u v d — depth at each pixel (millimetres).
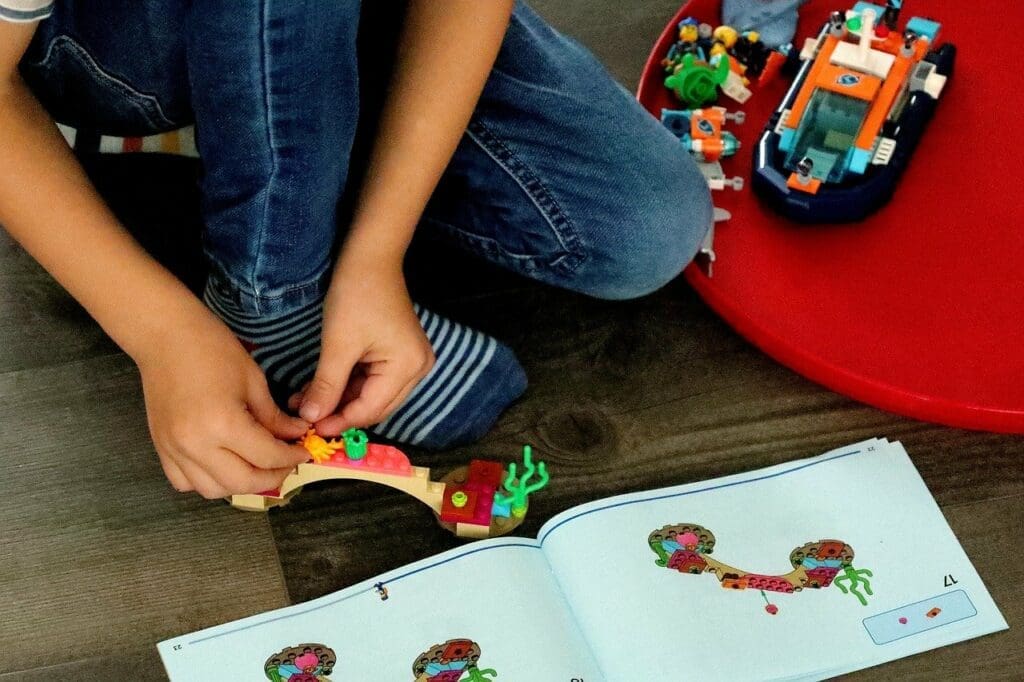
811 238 1066
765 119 1168
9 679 823
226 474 734
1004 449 954
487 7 767
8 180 670
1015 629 851
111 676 826
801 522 894
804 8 1248
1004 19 1232
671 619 827
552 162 937
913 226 1070
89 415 961
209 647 818
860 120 1024
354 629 824
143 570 881
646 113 1002
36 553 887
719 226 1081
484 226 998
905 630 839
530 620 825
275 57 670
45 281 1039
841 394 993
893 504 908
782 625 833
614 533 872
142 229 1055
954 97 1168
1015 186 1094
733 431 969
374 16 846
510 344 1022
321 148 743
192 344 715
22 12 598
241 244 785
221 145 732
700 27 1188
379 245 779
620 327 1035
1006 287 1022
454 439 945
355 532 904
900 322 1001
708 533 881
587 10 1276
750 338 1008
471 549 857
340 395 798
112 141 1057
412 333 794
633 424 974
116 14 738
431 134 777
